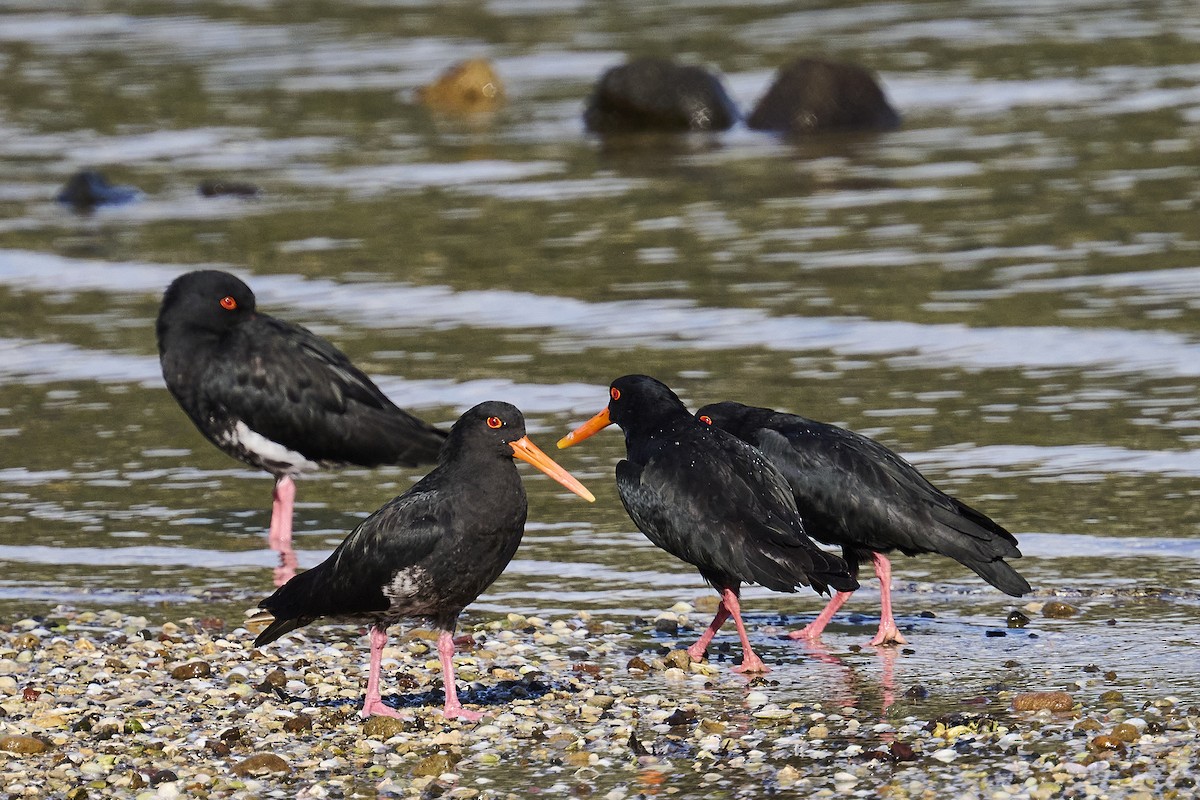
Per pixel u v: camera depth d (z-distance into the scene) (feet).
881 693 33.68
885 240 74.02
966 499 45.47
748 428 39.65
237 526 46.73
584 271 70.69
